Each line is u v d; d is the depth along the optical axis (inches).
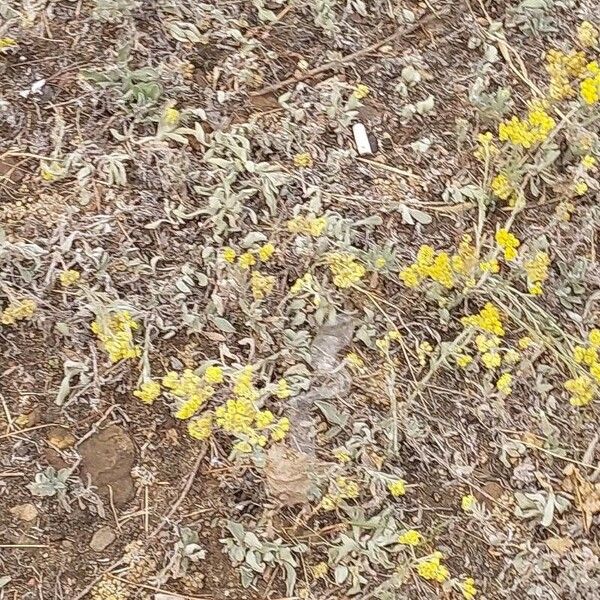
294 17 42.5
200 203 40.0
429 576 36.1
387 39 42.9
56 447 37.6
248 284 39.4
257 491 37.9
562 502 39.2
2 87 40.1
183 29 41.4
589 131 42.4
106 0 40.7
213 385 38.4
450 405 39.6
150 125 40.5
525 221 41.6
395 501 38.5
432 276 38.0
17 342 38.2
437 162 41.8
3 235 38.4
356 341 39.6
